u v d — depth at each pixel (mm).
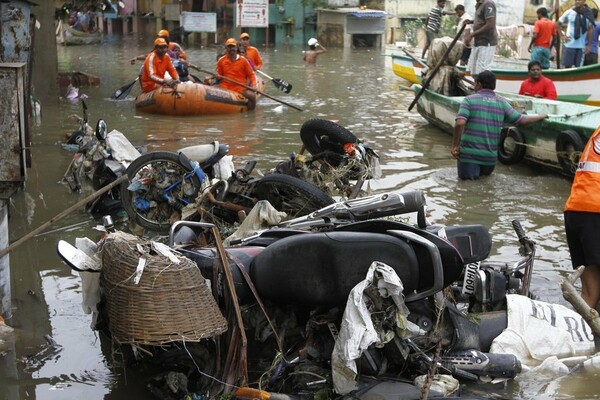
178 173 7008
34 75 15109
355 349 3822
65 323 5078
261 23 33125
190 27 34656
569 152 8820
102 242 4441
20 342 4789
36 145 10656
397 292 3988
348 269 4133
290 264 4191
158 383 4289
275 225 5633
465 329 4469
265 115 13719
